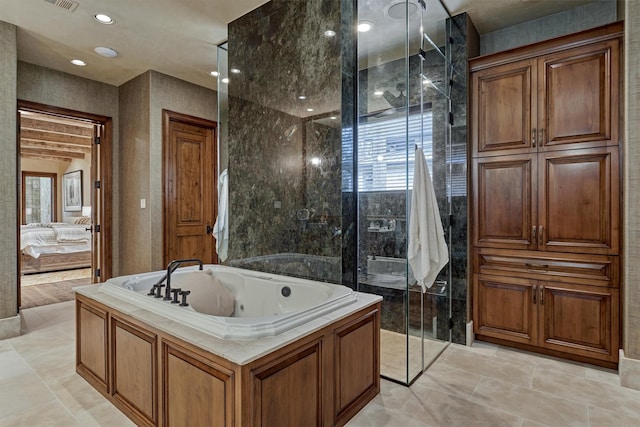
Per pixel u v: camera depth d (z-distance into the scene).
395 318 2.37
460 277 2.91
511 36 3.04
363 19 2.47
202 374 1.45
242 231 2.98
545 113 2.61
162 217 4.01
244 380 1.32
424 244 2.31
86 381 2.24
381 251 2.44
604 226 2.42
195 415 1.49
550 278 2.61
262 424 1.39
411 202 2.32
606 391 2.15
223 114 3.28
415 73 2.39
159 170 3.99
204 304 2.34
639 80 2.08
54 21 2.94
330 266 2.42
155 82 3.96
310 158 2.52
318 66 2.47
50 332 3.13
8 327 2.98
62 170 9.37
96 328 2.12
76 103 4.04
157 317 1.77
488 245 2.87
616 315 2.38
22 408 1.95
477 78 2.88
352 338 1.89
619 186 2.36
